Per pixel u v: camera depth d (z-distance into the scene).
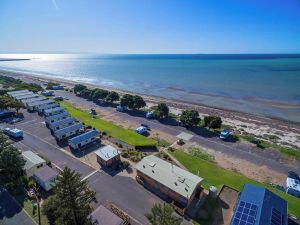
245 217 32.69
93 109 95.19
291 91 148.25
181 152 60.03
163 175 44.09
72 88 149.75
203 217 37.84
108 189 44.53
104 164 52.62
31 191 42.44
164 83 187.38
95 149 60.72
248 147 65.00
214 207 40.16
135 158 55.06
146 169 46.12
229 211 39.19
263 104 120.56
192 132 74.81
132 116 91.00
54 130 71.69
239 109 111.69
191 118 76.62
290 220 36.97
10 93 114.75
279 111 108.25
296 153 61.72
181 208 39.44
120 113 94.94
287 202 39.06
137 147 61.91
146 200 41.56
